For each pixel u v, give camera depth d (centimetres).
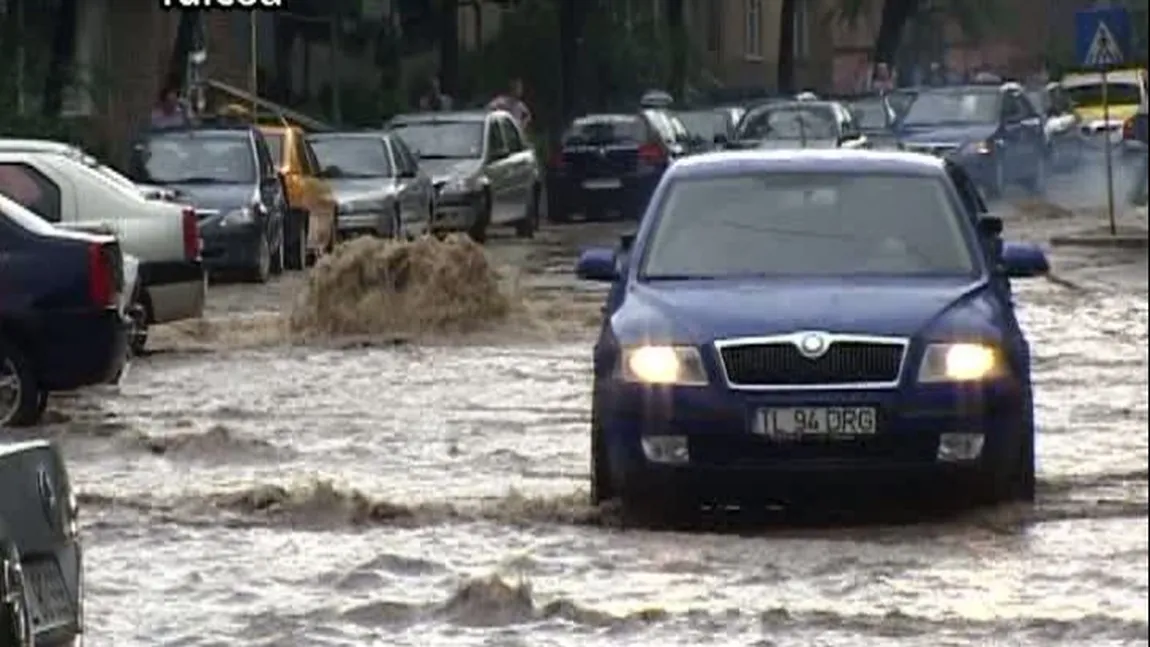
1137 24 14962
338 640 2802
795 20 19575
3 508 1933
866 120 12875
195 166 8356
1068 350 6047
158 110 10894
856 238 3781
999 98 12519
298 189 8919
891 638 2778
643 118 12725
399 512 3659
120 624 2897
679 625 2855
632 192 12519
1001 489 3575
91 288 4669
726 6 19612
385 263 6525
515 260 9462
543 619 2895
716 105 15062
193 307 6094
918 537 3434
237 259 8119
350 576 3175
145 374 5653
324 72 14288
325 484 3812
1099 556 3269
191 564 3291
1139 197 12725
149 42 12050
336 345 6294
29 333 4650
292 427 4772
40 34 10781
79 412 4962
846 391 3419
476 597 2953
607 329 3581
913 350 3447
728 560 3275
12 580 1894
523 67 15312
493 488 3956
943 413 3434
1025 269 3828
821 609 2939
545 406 5078
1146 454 4262
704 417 3428
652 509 3575
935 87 13275
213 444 4459
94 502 3784
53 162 5950
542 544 3409
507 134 11319
